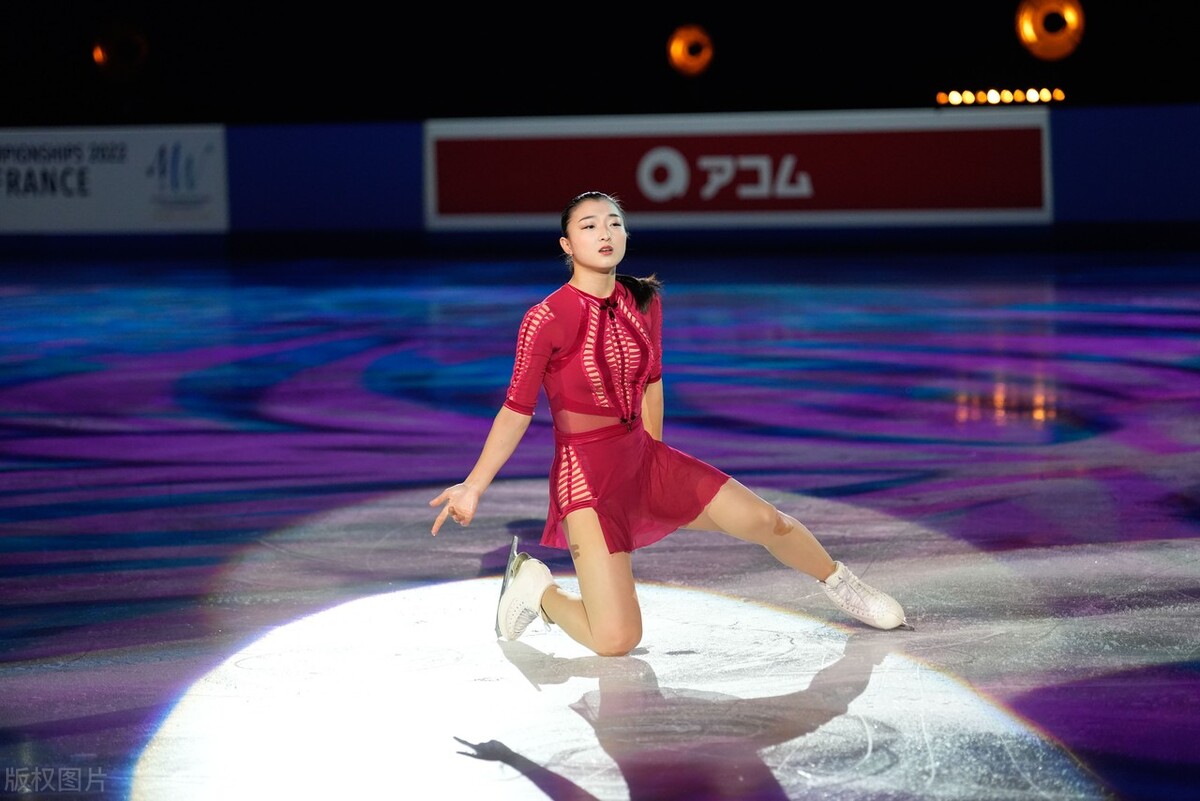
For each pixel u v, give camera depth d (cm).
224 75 3534
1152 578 851
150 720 668
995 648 737
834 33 3369
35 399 1541
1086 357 1677
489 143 2967
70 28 3459
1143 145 2795
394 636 783
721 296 2306
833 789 578
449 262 2875
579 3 3456
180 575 906
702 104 3425
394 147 2991
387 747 633
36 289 2519
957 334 1877
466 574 903
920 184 2866
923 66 3322
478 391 1556
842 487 1105
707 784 586
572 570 919
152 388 1598
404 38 3522
